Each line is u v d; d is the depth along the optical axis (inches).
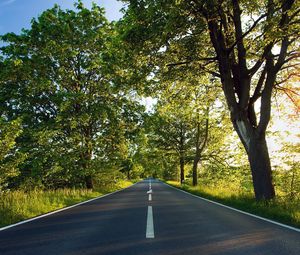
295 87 712.4
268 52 562.9
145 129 1224.8
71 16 1155.3
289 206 447.5
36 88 1082.1
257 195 572.4
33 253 213.5
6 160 794.8
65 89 1175.0
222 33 616.7
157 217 402.0
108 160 1243.2
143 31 573.6
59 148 1117.7
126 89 714.2
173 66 669.3
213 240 258.5
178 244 242.5
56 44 1102.4
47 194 707.4
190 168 2896.2
